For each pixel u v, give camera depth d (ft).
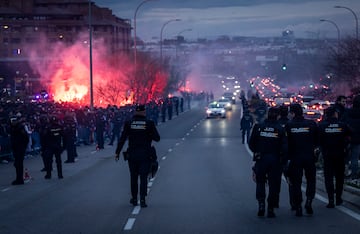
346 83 180.24
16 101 180.75
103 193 53.98
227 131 151.12
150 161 44.96
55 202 49.26
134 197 45.93
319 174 60.70
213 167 76.33
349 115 54.08
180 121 195.42
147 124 44.55
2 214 44.09
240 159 87.35
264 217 40.01
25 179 65.98
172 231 35.91
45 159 66.39
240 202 47.11
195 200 48.49
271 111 39.81
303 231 35.32
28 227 38.58
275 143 39.34
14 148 62.18
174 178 64.49
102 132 107.24
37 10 383.65
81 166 79.77
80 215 42.45
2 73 271.49
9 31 368.07
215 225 37.55
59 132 66.54
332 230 35.50
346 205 44.50
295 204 40.34
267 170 39.55
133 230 36.50
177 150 103.91
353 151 54.54
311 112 135.95
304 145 39.93
